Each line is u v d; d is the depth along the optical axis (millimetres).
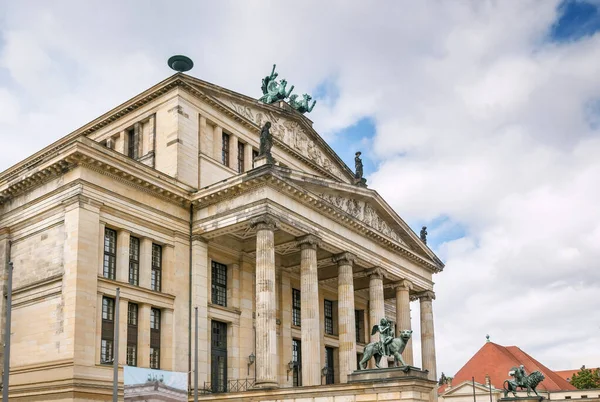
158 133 60906
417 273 78625
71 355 46312
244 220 55031
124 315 51344
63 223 50281
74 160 49812
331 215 62094
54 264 49969
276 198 55594
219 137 64188
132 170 53188
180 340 54594
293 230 57906
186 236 57750
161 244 56094
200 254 57812
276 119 72938
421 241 78875
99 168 51062
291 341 67875
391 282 75875
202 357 55688
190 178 59500
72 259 48375
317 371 56812
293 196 57469
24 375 49250
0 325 52719
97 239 50031
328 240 61562
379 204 70000
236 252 62938
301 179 58000
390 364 77062
